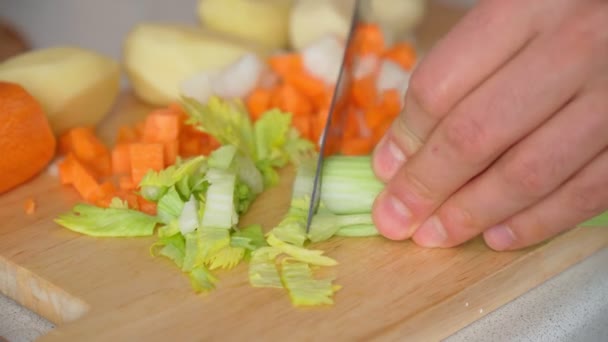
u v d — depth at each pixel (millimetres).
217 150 558
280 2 739
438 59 461
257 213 556
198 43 662
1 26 828
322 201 542
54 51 621
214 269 509
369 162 548
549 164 462
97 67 619
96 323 477
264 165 589
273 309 487
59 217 546
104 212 541
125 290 497
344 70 604
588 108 452
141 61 661
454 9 839
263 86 652
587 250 541
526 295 525
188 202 533
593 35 440
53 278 503
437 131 471
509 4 448
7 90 562
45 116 584
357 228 532
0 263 517
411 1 736
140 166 571
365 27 674
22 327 508
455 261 517
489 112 455
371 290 499
